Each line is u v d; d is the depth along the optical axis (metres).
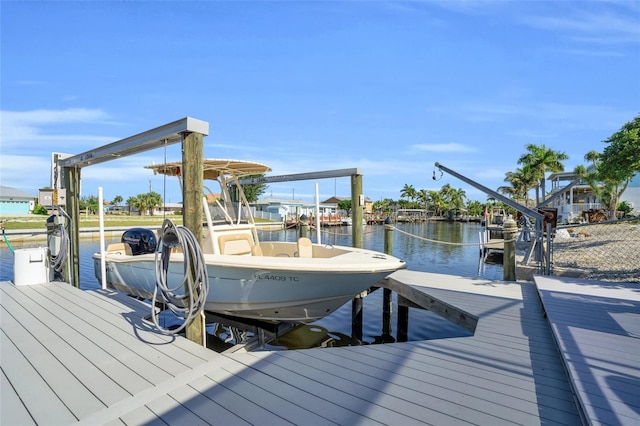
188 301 3.67
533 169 34.00
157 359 3.13
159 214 62.94
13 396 2.53
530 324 4.06
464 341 3.55
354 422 2.19
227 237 5.45
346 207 64.56
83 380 2.76
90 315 4.39
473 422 2.18
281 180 7.53
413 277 6.85
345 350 3.35
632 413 2.06
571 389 2.56
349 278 4.20
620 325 3.63
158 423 2.21
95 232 23.59
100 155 5.20
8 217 33.84
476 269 13.93
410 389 2.60
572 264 11.20
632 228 22.52
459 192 78.44
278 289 4.27
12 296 5.31
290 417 2.25
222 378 2.79
